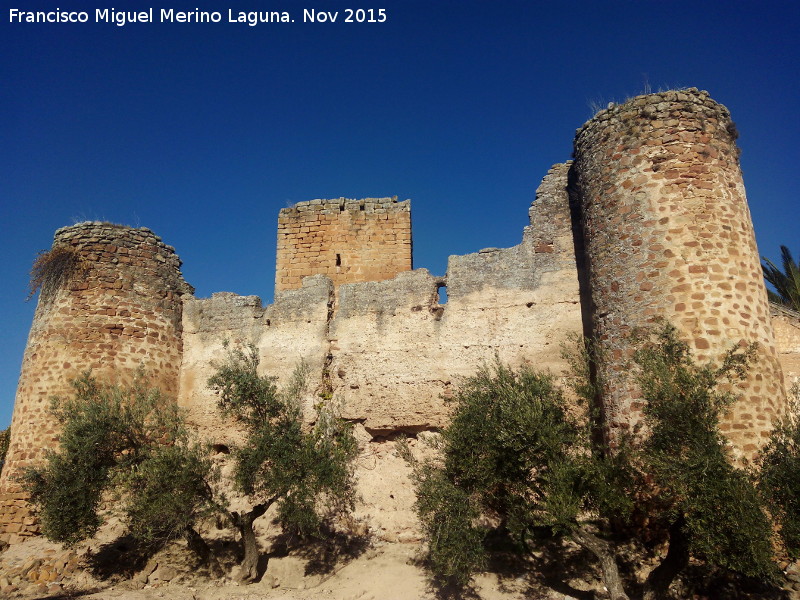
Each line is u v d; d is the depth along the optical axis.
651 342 12.64
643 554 11.63
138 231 19.03
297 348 17.77
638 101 14.24
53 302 17.78
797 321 15.66
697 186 13.32
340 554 14.28
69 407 14.77
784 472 9.83
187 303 19.47
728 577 10.81
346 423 16.02
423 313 17.09
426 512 11.45
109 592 12.67
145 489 12.68
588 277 14.82
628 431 12.52
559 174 17.09
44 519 13.20
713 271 12.75
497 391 11.66
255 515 13.62
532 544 13.03
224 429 17.66
